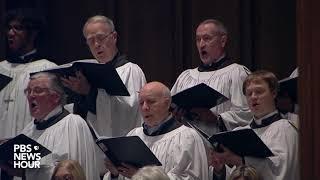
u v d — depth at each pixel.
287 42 30.89
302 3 23.69
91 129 27.62
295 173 25.41
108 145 24.47
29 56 31.06
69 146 27.03
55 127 27.42
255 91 26.19
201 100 25.97
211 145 25.73
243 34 31.25
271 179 25.03
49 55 32.56
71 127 27.27
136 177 19.73
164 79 32.25
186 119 26.44
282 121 26.08
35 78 27.77
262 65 31.09
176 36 32.06
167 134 25.92
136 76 28.67
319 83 23.50
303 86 23.67
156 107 25.92
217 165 25.31
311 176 23.52
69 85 27.02
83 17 33.00
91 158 27.25
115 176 25.55
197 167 25.39
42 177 26.50
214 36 28.31
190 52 31.91
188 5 31.94
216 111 27.70
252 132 24.16
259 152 24.61
